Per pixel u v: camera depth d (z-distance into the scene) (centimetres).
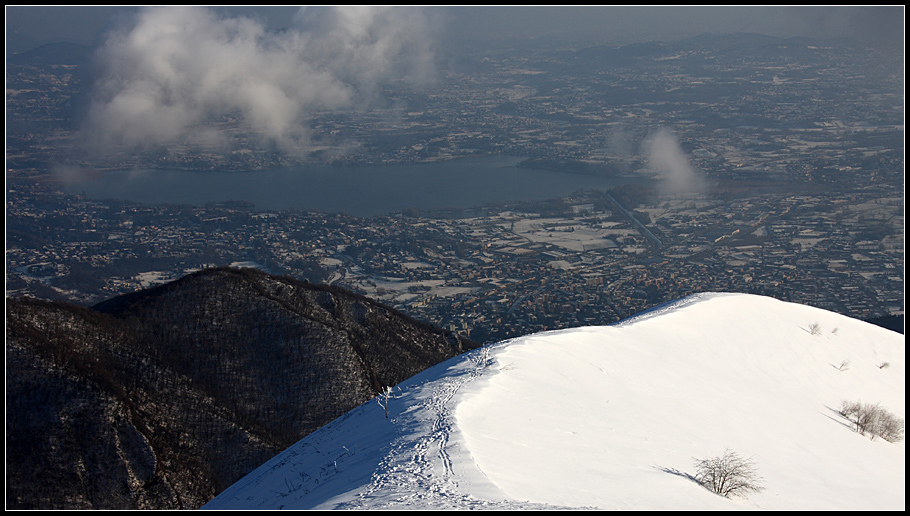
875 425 4012
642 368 3928
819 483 2741
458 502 1797
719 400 3700
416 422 2622
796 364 4947
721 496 2273
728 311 5769
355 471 2280
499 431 2528
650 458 2548
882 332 6047
